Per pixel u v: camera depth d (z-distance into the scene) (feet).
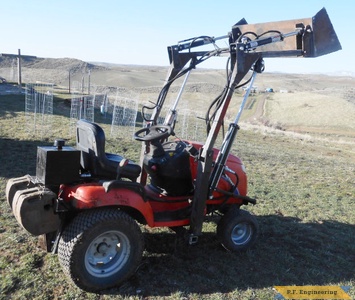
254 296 11.66
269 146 57.98
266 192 24.11
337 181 29.84
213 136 12.75
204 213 13.28
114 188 11.40
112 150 32.45
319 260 14.60
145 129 14.15
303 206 21.65
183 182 13.87
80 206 10.84
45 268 12.26
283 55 13.09
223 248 14.78
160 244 14.80
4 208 16.93
